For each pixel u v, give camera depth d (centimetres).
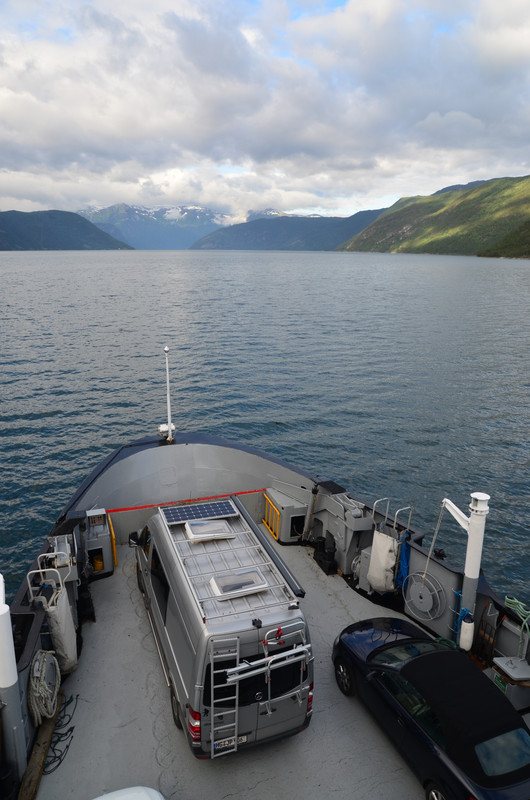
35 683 578
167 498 1120
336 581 951
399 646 695
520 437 3247
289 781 575
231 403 3784
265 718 559
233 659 527
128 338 5859
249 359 5038
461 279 15350
